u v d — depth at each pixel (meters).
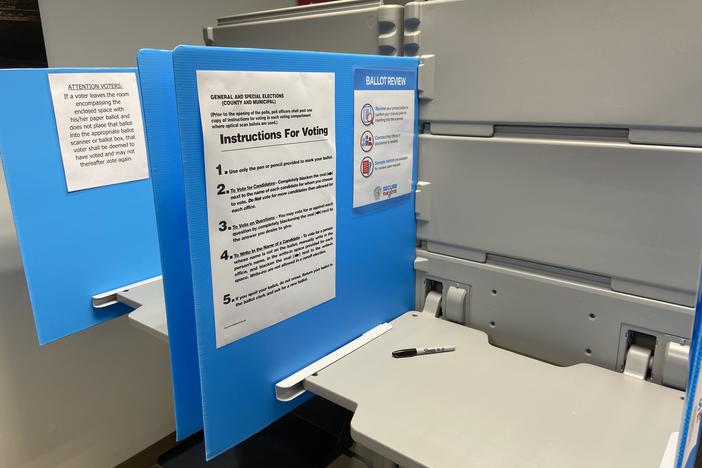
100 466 1.86
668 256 0.75
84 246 1.17
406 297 1.07
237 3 2.15
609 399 0.75
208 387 0.69
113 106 1.18
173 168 0.73
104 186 1.19
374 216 0.92
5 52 1.44
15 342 1.56
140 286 1.26
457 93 0.91
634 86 0.72
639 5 0.69
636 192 0.75
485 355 0.88
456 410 0.73
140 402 1.95
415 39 0.93
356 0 1.01
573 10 0.75
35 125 1.06
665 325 0.77
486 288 0.97
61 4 1.56
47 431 1.69
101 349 1.79
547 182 0.84
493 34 0.84
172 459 1.28
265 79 0.66
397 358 0.87
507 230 0.91
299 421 1.40
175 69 0.57
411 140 0.97
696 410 0.45
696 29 0.66
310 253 0.80
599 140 0.78
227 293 0.68
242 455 1.28
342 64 0.78
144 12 1.80
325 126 0.77
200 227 0.63
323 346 0.87
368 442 0.68
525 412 0.72
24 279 1.55
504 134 0.88
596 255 0.82
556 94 0.79
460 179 0.95
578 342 0.87
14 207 1.05
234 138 0.64
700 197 0.70
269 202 0.71
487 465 0.62
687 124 0.69
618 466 0.62
